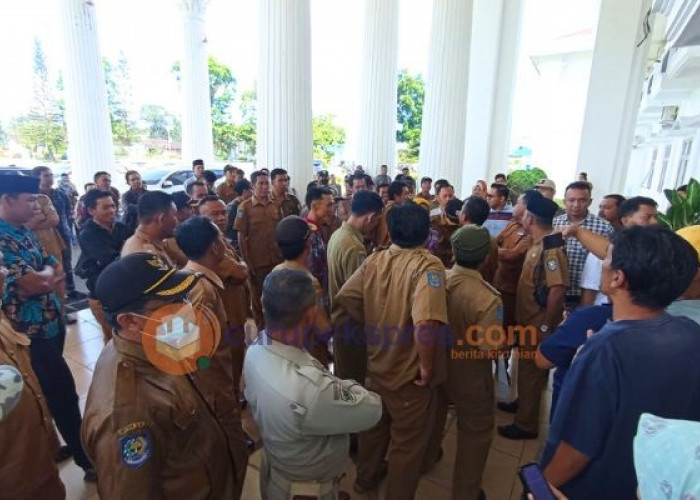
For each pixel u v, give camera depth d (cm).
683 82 852
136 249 215
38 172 509
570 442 106
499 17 1056
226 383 180
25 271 200
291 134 573
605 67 712
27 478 135
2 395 95
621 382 98
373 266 194
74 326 429
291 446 122
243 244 404
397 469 187
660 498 63
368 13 841
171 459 107
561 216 322
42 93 2383
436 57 755
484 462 201
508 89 1095
